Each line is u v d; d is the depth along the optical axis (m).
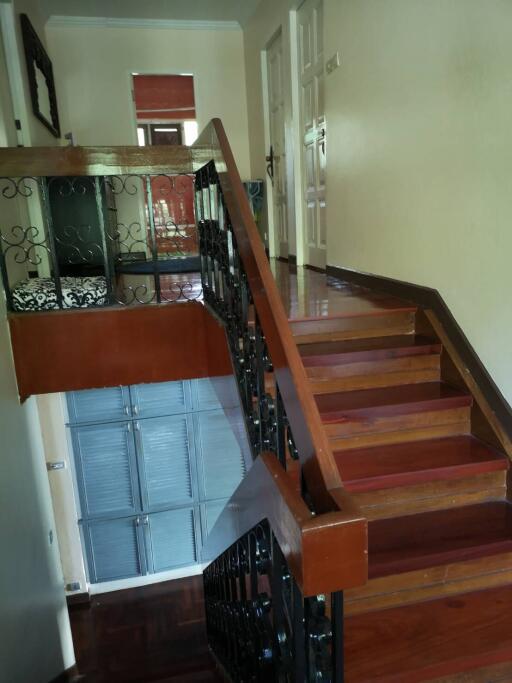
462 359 2.51
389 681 1.50
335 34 3.70
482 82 2.27
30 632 2.72
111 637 4.38
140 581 5.04
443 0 2.47
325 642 1.08
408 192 2.93
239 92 6.16
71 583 4.74
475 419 2.34
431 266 2.78
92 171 2.59
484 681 1.60
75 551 4.70
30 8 4.58
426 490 2.09
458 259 2.54
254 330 1.74
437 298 2.71
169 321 2.91
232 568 1.96
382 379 2.54
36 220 4.15
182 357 2.96
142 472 4.82
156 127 7.43
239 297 1.87
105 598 4.88
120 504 4.86
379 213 3.30
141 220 6.18
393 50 2.95
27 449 2.96
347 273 3.88
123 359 2.90
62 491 4.56
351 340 2.75
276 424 1.42
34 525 3.01
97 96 5.73
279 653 1.28
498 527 1.97
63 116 5.70
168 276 4.43
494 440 2.22
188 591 4.92
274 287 1.43
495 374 2.33
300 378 1.20
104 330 2.85
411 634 1.66
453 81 2.46
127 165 2.61
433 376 2.61
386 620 1.72
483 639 1.63
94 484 4.77
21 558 2.65
